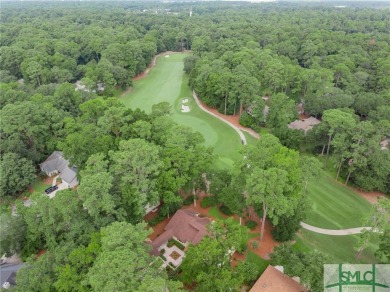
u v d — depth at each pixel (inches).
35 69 4202.8
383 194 2596.0
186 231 1995.6
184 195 2427.4
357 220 2301.9
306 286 1555.1
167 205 2150.6
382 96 3609.7
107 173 1828.2
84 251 1529.3
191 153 2156.7
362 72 4160.9
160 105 2864.2
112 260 1299.2
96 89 4244.6
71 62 4746.6
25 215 1857.8
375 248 2047.2
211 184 2223.2
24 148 2733.8
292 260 1581.0
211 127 3597.4
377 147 2492.6
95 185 1710.1
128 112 2701.8
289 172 1819.6
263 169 1877.5
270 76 3838.6
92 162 1988.2
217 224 1697.8
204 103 4136.3
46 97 3324.3
